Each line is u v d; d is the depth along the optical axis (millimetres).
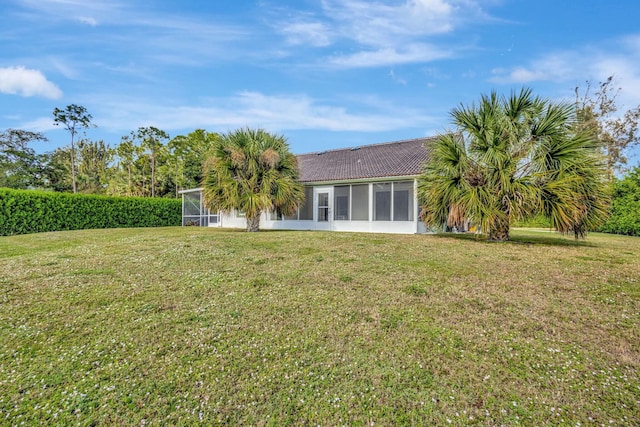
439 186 8977
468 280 5250
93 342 3389
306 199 15805
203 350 3240
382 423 2303
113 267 6281
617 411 2387
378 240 9312
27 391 2621
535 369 2902
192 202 20594
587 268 5824
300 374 2861
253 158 12234
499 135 8625
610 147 25281
